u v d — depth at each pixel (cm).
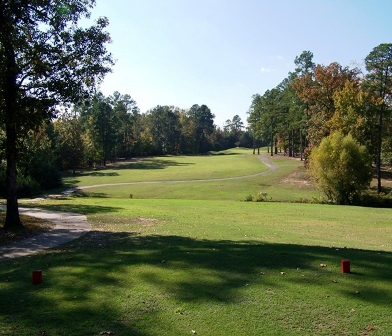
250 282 687
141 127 13875
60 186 5584
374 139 4838
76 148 7875
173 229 1577
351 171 3888
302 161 7725
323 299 610
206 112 16612
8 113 1338
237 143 17188
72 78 1486
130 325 524
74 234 1437
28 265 874
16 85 1383
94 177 6869
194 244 1082
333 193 4000
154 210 2533
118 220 1916
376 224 2216
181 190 5056
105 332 503
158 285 677
